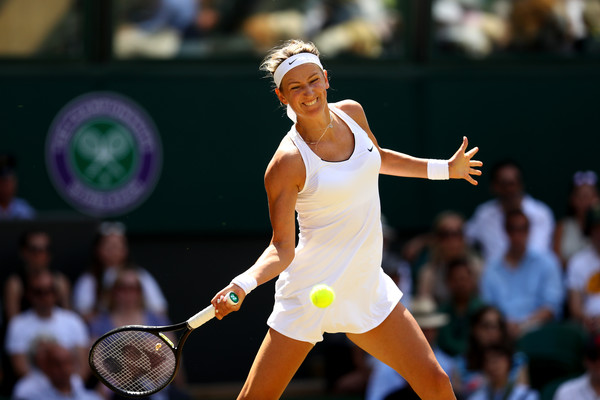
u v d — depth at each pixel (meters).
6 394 25.17
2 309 25.83
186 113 31.05
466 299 26.53
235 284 12.65
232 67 31.34
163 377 13.86
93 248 27.03
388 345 13.76
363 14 31.72
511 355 24.42
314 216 13.21
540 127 32.75
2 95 30.34
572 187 31.03
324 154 13.11
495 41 32.62
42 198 30.31
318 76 13.05
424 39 32.06
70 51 30.83
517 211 27.98
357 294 13.55
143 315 26.69
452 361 25.17
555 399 24.69
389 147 31.89
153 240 30.83
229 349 30.14
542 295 27.80
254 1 31.31
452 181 31.95
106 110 30.67
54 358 24.44
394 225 31.64
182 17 31.09
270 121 31.39
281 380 13.65
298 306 13.49
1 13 30.47
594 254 28.48
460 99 32.31
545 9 32.72
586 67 33.09
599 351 24.02
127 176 30.73
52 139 30.42
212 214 31.03
